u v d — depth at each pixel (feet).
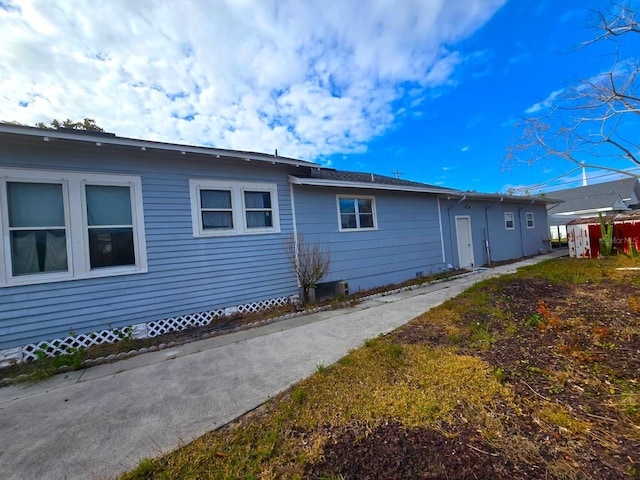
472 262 40.27
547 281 25.12
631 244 37.19
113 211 16.92
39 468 6.79
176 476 6.21
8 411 9.63
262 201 22.41
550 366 10.00
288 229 23.32
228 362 12.63
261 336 15.89
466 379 9.27
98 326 16.15
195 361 13.03
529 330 13.85
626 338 11.90
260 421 8.05
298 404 8.61
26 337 14.49
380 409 8.00
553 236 81.05
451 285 27.53
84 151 16.08
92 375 12.34
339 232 26.58
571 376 9.25
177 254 18.67
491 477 5.59
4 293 14.11
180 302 18.65
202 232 19.60
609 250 38.04
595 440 6.43
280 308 21.83
